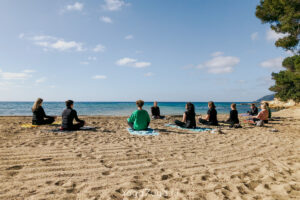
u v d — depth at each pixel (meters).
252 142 5.59
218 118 15.26
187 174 3.07
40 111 8.33
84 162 3.54
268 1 13.80
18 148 4.43
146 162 3.65
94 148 4.58
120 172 3.11
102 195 2.30
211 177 2.95
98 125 9.12
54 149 4.40
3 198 2.17
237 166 3.48
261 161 3.78
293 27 12.59
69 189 2.45
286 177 2.89
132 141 5.52
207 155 4.21
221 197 2.26
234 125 8.80
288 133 7.30
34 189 2.43
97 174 3.00
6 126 8.00
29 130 7.09
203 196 2.30
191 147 4.90
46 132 6.70
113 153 4.18
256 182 2.72
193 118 8.32
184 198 2.24
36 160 3.56
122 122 10.59
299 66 14.87
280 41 13.52
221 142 5.55
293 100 40.25
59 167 3.25
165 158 3.93
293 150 4.70
